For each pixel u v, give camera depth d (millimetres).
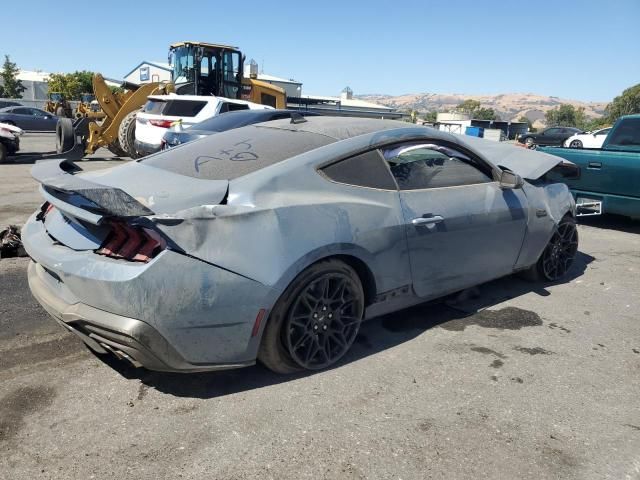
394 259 3402
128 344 2562
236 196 2850
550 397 3057
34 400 2824
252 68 17812
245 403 2869
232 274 2662
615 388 3188
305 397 2947
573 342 3803
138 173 3322
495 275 4352
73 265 2645
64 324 2818
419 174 3691
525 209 4418
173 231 2533
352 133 3529
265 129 3797
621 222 8375
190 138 8680
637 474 2438
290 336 2982
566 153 7660
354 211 3170
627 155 6980
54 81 53969
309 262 2914
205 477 2311
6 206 7770
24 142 21828
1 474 2277
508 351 3621
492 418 2824
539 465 2469
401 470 2400
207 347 2693
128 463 2379
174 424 2668
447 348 3629
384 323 4016
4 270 4840
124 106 14914
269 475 2338
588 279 5293
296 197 2990
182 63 16297
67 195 2766
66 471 2314
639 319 4277
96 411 2754
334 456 2475
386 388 3080
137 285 2486
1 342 3455
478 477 2373
